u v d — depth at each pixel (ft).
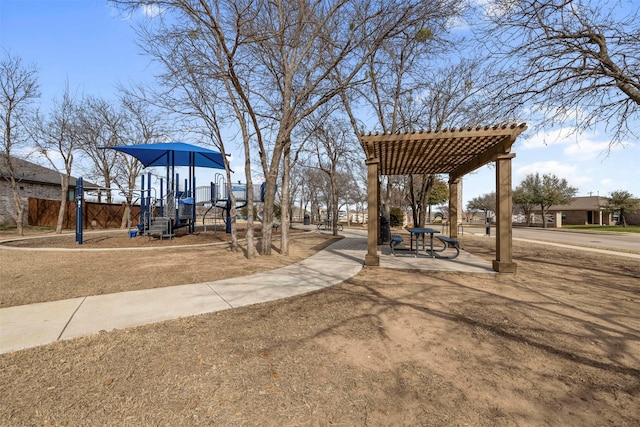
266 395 7.61
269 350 9.95
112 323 12.02
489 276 21.81
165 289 17.30
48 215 70.69
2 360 8.98
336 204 59.47
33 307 13.92
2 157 56.13
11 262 25.70
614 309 14.51
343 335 11.26
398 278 20.90
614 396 7.82
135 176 73.61
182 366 8.84
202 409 7.01
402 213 105.81
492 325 12.35
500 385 8.25
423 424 6.73
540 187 134.72
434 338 11.12
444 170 39.27
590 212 163.43
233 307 14.23
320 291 17.24
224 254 31.37
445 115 42.63
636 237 68.13
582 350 10.27
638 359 9.71
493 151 24.47
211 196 56.49
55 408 6.89
